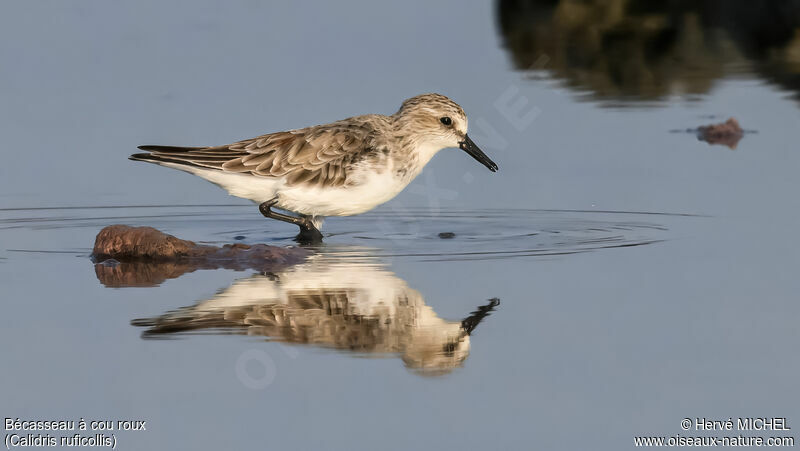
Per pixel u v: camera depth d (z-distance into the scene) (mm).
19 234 18562
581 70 30328
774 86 28344
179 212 20641
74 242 18031
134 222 19750
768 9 33125
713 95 27656
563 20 34094
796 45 32188
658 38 32719
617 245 17391
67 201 20906
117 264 16500
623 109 26562
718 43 32375
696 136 24109
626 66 30375
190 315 13898
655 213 19516
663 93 28094
